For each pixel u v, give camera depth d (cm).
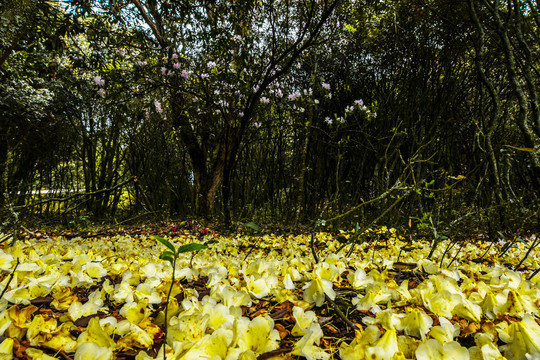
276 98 597
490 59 477
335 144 527
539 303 85
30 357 58
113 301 98
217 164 720
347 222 435
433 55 487
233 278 112
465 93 500
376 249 229
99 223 720
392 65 535
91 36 419
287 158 696
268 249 258
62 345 66
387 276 119
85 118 846
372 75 573
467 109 502
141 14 553
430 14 492
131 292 91
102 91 481
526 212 295
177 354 59
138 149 835
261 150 703
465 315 81
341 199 498
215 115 654
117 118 707
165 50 501
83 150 854
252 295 98
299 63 623
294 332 73
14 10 317
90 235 431
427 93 495
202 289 116
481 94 453
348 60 594
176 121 661
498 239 318
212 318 72
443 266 150
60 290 96
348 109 500
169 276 111
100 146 985
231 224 462
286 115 616
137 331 72
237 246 261
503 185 380
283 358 58
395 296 94
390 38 527
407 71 512
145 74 505
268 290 100
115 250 205
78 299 104
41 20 350
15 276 93
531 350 63
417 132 478
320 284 91
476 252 229
